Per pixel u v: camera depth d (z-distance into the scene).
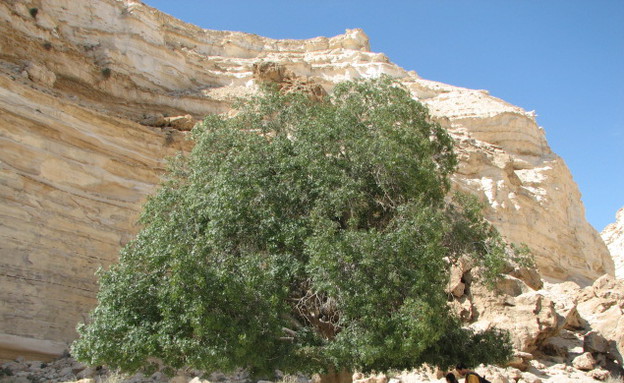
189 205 13.69
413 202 12.95
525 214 40.50
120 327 11.10
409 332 10.95
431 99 55.06
